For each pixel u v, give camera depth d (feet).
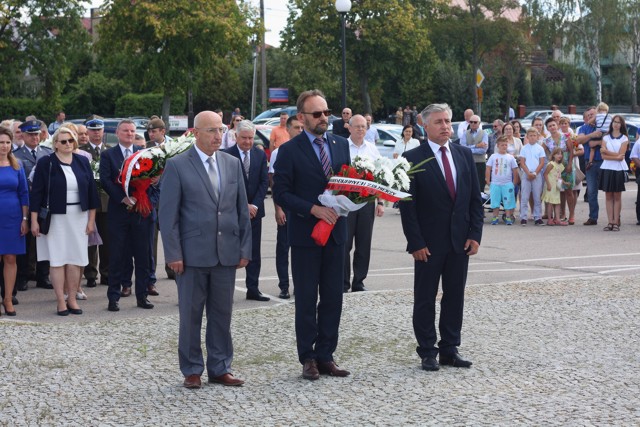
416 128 74.23
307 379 25.36
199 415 22.21
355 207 24.79
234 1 126.31
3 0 141.79
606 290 37.22
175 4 120.16
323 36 147.64
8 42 148.36
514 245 52.26
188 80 125.29
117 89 209.56
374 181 24.75
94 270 41.63
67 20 150.20
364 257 38.58
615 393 23.70
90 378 25.73
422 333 26.43
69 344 29.58
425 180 26.12
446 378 25.30
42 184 34.86
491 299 35.78
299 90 195.62
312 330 25.61
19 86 175.22
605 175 57.57
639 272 42.34
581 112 211.82
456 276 26.43
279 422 21.57
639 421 21.39
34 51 149.69
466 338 29.94
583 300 35.40
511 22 184.96
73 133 35.19
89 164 35.78
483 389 24.13
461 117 196.95
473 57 184.03
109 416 22.24
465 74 196.34
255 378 25.66
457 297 26.53
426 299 26.32
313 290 25.49
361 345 29.30
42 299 38.45
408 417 21.83
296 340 27.25
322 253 25.61
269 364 27.17
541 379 25.03
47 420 22.02
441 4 178.81
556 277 40.78
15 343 29.45
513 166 61.93
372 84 154.51
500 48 185.78
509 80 190.29
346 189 24.62
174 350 28.96
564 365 26.48
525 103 221.87
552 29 212.23
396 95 198.29
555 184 60.80
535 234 57.11
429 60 157.48
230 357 25.32
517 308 34.19
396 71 154.51
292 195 25.34
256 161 37.22
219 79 195.83
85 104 208.95
